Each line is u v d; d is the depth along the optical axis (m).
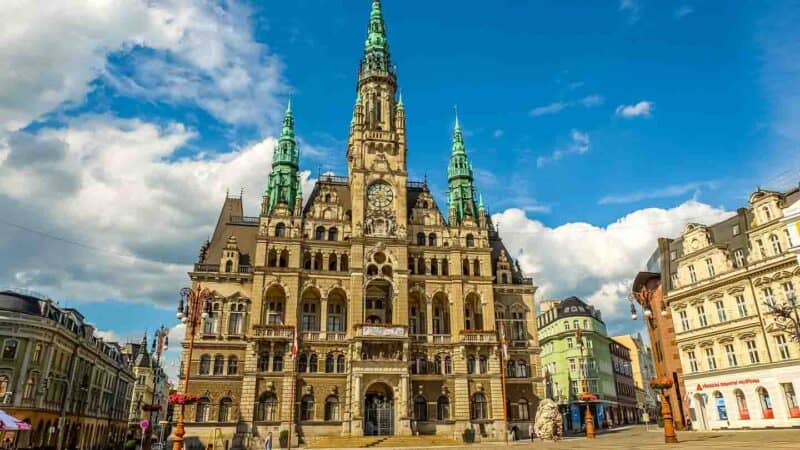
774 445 34.50
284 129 90.56
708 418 71.12
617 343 143.00
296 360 75.31
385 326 75.94
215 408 72.50
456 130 99.88
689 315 75.12
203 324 76.00
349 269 81.06
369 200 85.88
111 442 116.94
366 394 76.94
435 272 85.69
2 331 69.25
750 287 66.50
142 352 157.50
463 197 93.44
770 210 65.44
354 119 91.19
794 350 60.81
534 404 81.81
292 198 86.06
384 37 99.81
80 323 88.19
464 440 73.75
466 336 80.56
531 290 89.38
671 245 84.31
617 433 78.62
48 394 75.69
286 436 70.44
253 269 78.94
